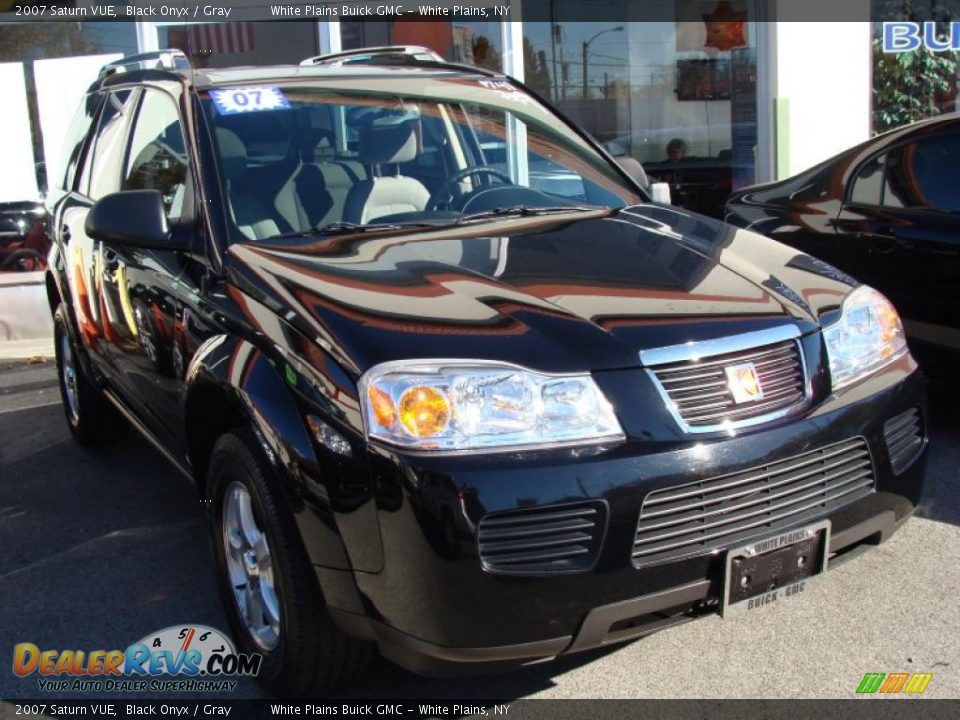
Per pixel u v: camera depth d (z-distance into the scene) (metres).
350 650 2.96
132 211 3.54
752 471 2.76
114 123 5.00
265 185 3.74
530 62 9.42
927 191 5.11
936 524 4.15
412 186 4.04
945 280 4.91
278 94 4.05
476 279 3.08
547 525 2.58
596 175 4.41
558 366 2.69
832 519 2.92
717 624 3.50
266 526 2.94
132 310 4.11
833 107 9.80
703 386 2.79
